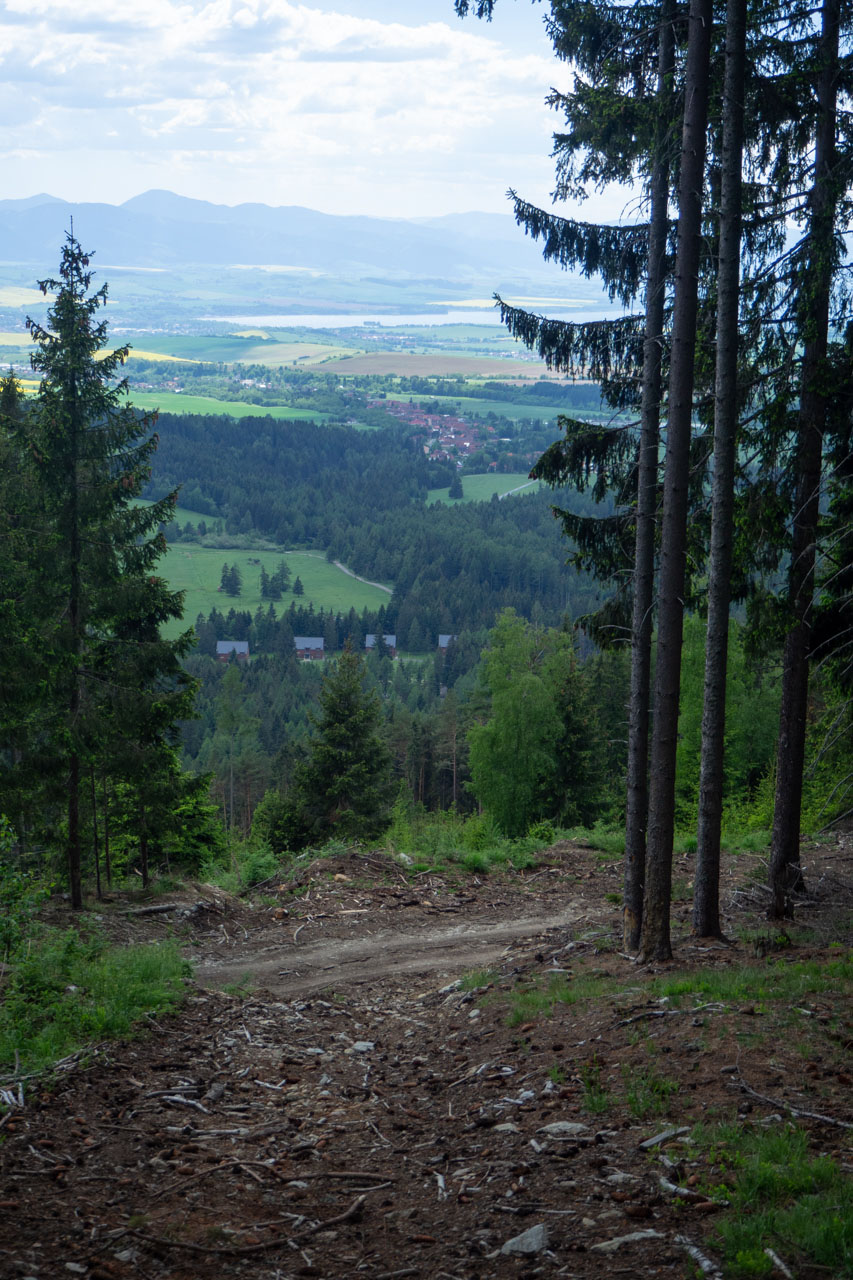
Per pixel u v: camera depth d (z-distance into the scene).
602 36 11.42
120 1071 8.62
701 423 12.83
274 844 39.25
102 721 17.00
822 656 13.83
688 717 35.12
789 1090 6.69
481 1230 5.49
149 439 17.55
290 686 145.12
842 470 12.72
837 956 10.40
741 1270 4.61
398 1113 8.00
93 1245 5.38
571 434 12.53
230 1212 6.00
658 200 11.54
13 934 11.25
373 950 15.09
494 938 15.62
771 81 11.40
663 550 10.59
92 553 16.97
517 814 40.72
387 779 40.25
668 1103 6.82
